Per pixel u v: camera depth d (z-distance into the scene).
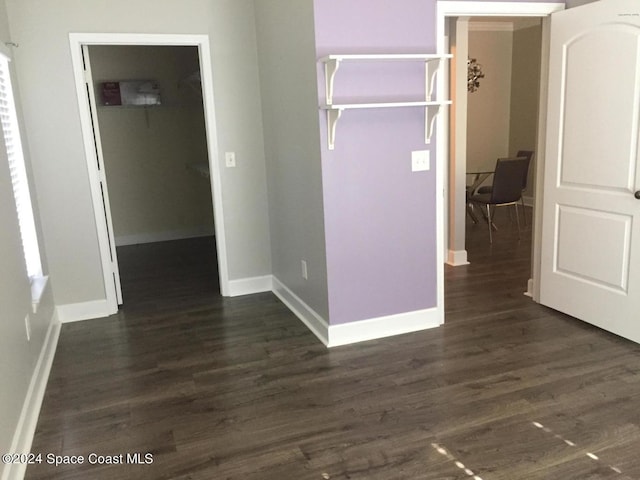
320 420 2.53
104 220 3.98
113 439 2.44
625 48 2.98
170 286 4.75
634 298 3.14
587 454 2.20
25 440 2.37
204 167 5.77
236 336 3.57
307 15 3.07
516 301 4.02
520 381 2.81
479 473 2.11
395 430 2.42
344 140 3.15
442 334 3.47
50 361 3.24
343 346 3.34
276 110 3.85
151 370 3.12
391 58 2.97
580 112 3.33
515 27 7.86
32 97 3.63
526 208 7.84
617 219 3.18
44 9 3.57
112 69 6.09
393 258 3.42
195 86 5.87
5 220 2.60
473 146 8.09
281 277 4.28
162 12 3.84
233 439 2.41
